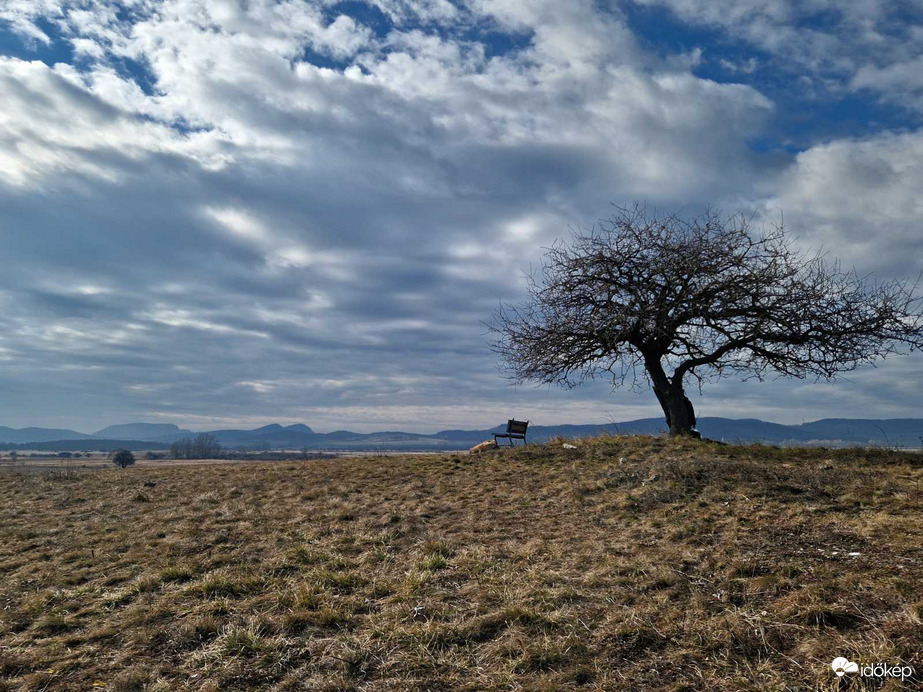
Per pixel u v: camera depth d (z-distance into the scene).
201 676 5.45
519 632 5.91
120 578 8.16
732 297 15.76
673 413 17.17
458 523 10.19
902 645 4.73
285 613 6.64
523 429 19.70
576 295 17.36
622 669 5.19
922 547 6.67
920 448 12.91
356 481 14.60
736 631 5.41
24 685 5.37
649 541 8.30
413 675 5.33
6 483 16.84
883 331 15.23
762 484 10.20
